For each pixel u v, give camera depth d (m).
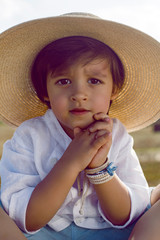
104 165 1.37
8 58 1.57
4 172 1.52
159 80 1.62
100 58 1.44
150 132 6.97
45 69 1.54
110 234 1.48
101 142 1.34
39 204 1.31
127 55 1.56
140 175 1.56
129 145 1.62
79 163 1.34
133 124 1.86
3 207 1.42
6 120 1.82
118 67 1.58
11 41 1.47
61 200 1.33
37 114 1.86
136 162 1.60
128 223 1.44
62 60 1.42
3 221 1.16
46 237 1.44
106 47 1.50
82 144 1.37
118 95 1.76
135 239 1.20
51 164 1.52
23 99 1.78
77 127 1.41
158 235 1.16
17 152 1.55
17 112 1.81
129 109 1.80
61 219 1.50
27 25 1.34
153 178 3.28
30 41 1.50
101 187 1.37
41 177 1.49
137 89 1.71
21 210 1.33
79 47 1.44
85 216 1.52
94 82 1.44
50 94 1.49
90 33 1.44
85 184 1.46
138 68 1.63
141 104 1.75
